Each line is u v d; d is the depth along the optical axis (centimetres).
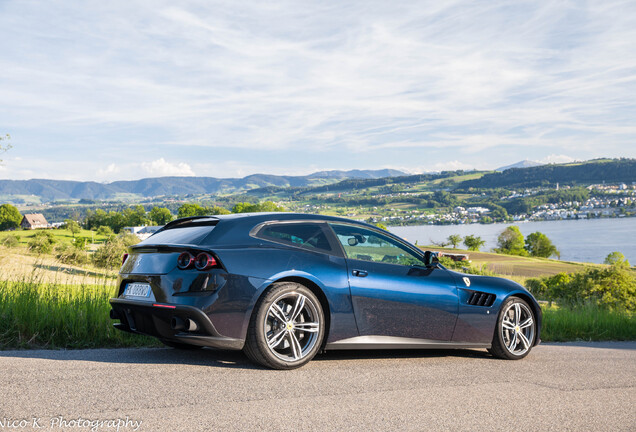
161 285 408
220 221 438
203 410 293
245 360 444
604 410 338
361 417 295
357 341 454
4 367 376
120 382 345
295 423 279
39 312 528
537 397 365
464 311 517
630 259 15925
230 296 396
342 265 455
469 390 375
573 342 882
